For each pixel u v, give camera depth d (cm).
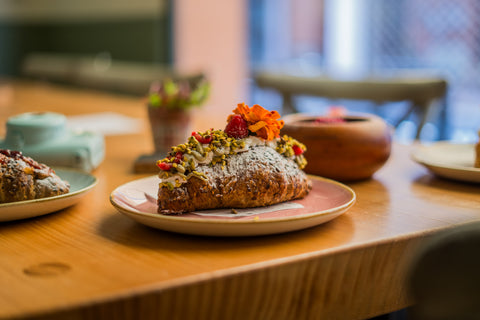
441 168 104
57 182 86
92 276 61
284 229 71
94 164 120
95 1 513
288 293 65
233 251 68
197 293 60
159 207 79
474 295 41
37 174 84
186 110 129
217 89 469
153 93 131
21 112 222
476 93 367
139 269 63
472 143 127
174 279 59
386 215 84
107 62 512
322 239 72
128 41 485
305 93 222
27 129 116
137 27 472
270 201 83
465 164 114
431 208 88
